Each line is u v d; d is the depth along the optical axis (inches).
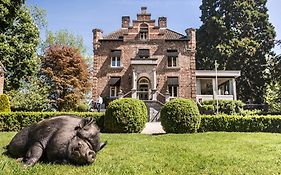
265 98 1852.9
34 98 1255.5
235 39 1870.1
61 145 251.4
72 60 1375.5
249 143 445.4
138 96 1338.6
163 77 1385.3
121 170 247.3
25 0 1243.8
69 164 249.8
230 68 1835.6
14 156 288.4
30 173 221.0
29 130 283.9
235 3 1990.7
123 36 1424.7
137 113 630.5
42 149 258.7
